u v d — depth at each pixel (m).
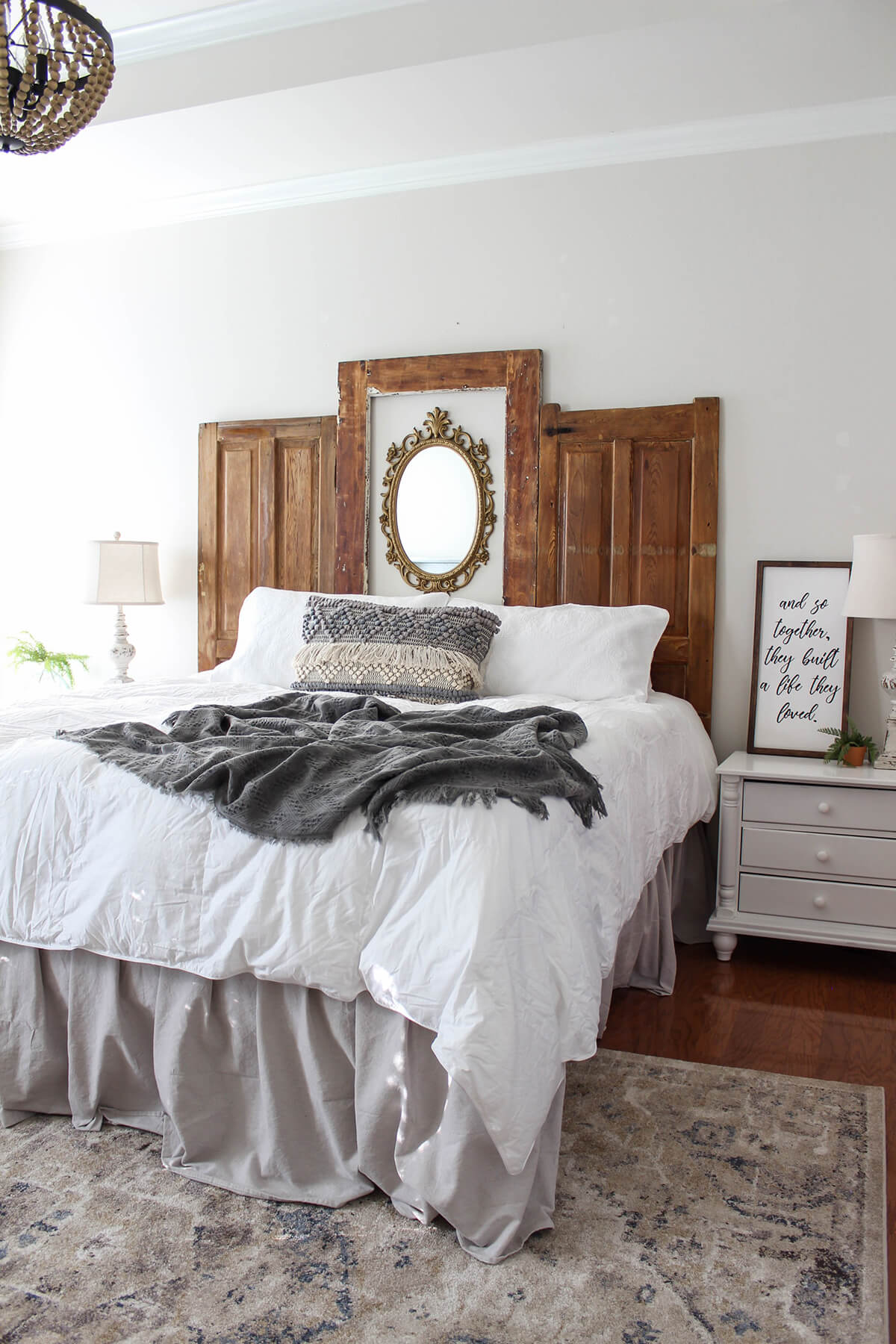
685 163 3.66
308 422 4.22
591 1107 2.18
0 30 2.00
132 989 1.99
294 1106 1.84
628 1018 2.72
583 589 3.81
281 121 3.56
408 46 3.09
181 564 4.53
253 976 1.86
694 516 3.65
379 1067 1.74
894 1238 1.73
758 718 3.57
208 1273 1.60
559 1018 1.70
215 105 3.41
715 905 3.55
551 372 3.87
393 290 4.09
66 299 4.69
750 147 3.57
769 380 3.59
